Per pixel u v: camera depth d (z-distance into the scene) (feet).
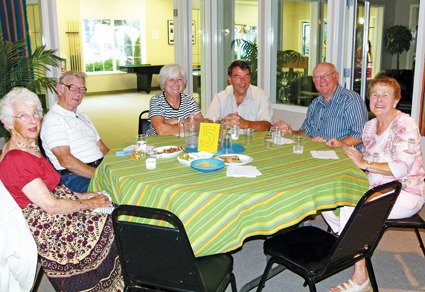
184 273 5.34
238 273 8.59
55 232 6.30
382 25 21.84
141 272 5.56
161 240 5.16
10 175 6.13
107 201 7.02
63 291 6.38
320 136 10.24
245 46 18.48
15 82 13.47
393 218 7.68
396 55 21.76
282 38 16.81
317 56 15.90
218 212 5.95
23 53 15.60
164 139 9.45
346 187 6.88
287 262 6.39
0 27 15.15
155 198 6.27
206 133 8.16
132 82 41.22
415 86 12.82
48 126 9.04
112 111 29.60
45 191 6.24
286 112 16.98
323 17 15.38
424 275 8.39
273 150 8.42
